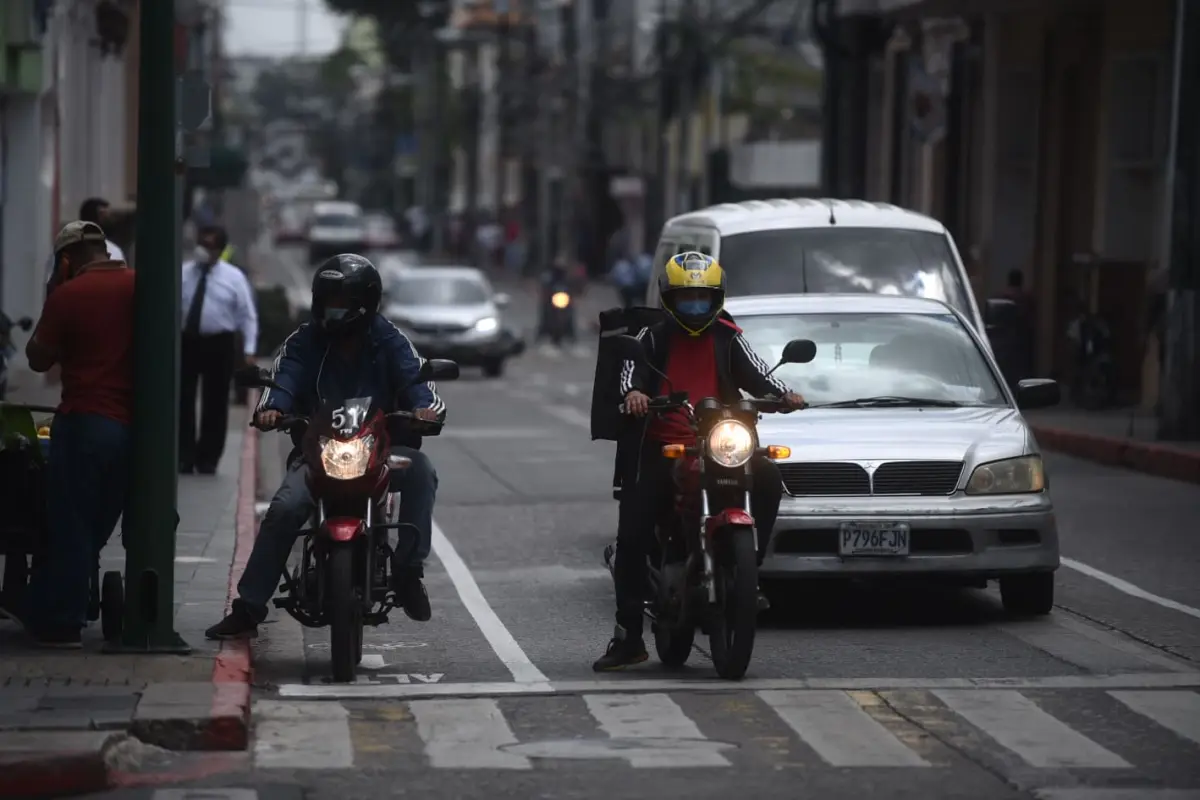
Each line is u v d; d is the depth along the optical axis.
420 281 122.62
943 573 36.47
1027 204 104.56
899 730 27.98
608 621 37.62
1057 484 61.56
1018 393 40.16
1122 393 88.69
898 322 41.22
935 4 101.44
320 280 31.44
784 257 52.91
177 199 30.94
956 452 36.75
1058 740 27.33
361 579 30.94
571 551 47.16
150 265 30.36
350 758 26.16
